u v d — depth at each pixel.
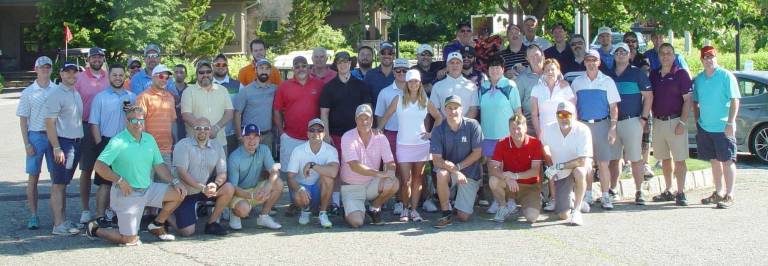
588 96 9.94
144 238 8.72
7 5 36.09
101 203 9.27
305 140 10.05
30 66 37.62
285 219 9.76
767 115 13.56
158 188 8.46
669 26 10.48
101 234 8.42
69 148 8.94
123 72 9.36
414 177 9.59
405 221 9.52
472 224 9.30
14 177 12.93
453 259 7.65
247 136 9.01
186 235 8.78
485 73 11.15
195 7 32.00
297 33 36.91
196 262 7.66
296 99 9.97
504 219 9.47
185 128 9.84
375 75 10.55
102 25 30.17
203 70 9.49
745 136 13.84
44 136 9.01
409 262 7.56
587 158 9.20
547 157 9.27
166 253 8.02
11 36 37.56
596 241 8.29
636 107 10.11
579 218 9.09
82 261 7.71
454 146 9.27
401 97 9.59
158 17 30.09
